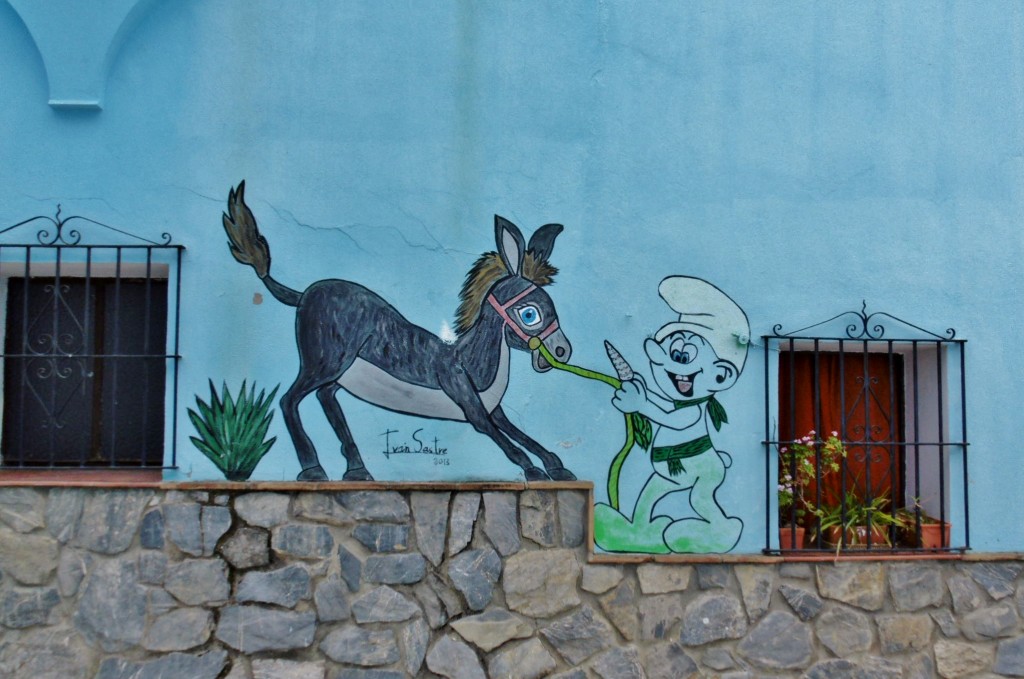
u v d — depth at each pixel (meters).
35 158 4.61
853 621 4.71
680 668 4.62
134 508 4.48
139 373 4.77
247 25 4.70
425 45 4.75
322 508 4.54
